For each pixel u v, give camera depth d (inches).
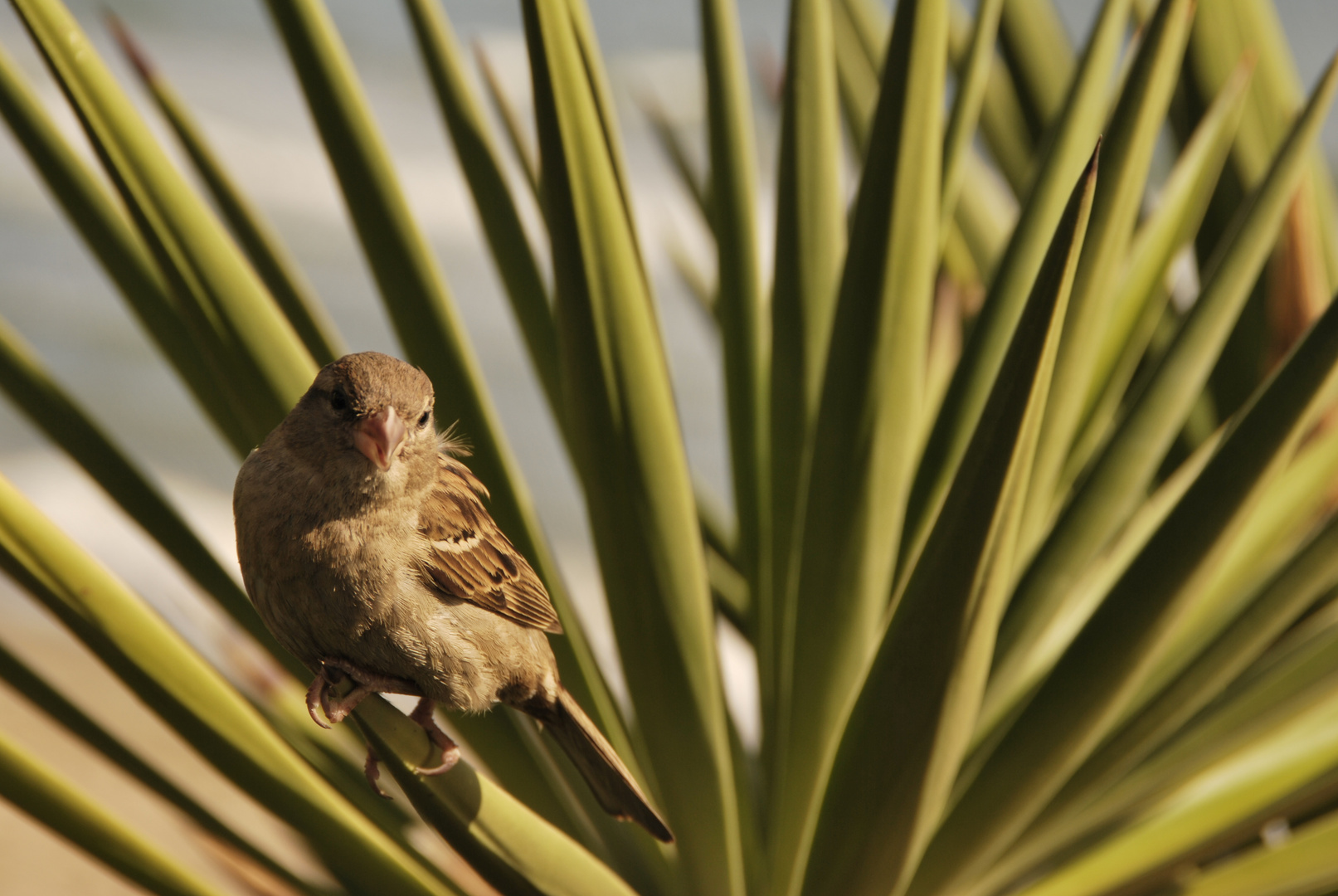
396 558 159.0
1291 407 158.1
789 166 161.8
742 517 162.6
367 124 160.6
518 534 161.2
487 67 164.1
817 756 160.4
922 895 160.1
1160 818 161.0
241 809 252.7
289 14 160.2
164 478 447.8
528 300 161.9
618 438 159.3
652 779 161.0
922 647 158.1
